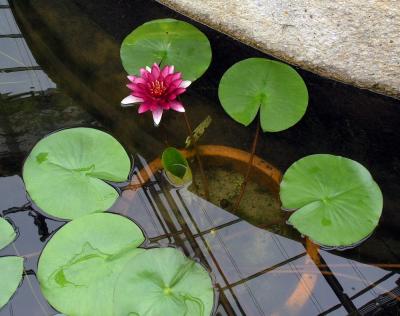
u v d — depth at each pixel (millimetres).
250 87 1716
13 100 1911
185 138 1818
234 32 2012
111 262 1383
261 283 1517
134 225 1473
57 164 1558
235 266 1556
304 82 1838
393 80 1803
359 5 1634
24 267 1501
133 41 1884
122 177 1575
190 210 1669
